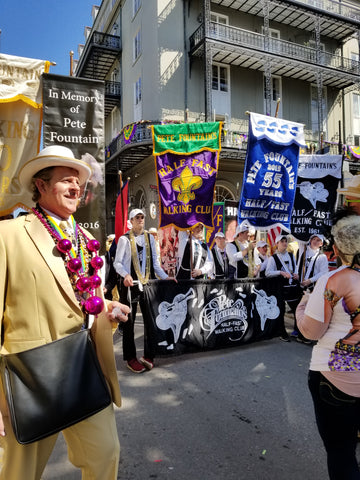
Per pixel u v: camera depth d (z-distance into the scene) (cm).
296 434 282
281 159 574
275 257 565
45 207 174
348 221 180
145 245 447
